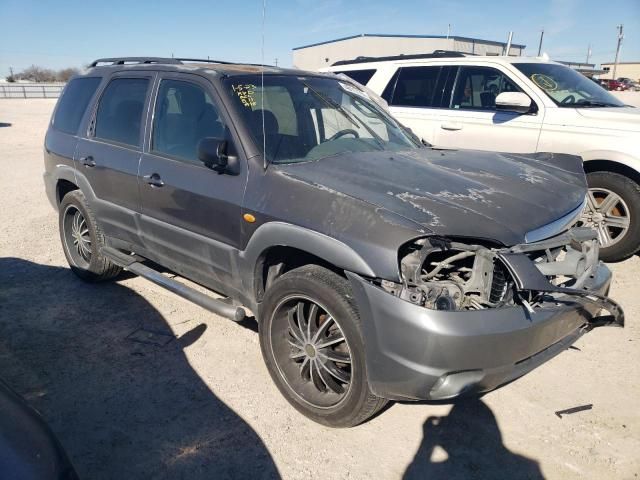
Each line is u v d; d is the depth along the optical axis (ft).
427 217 8.25
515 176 10.66
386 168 10.29
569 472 8.51
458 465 8.71
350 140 11.94
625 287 15.37
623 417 9.78
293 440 9.29
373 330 8.13
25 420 6.33
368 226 8.24
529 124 19.04
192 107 11.90
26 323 13.55
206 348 12.30
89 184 14.58
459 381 7.93
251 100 11.32
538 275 8.04
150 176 12.30
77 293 15.38
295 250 9.92
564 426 9.57
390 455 8.93
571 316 8.93
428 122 22.17
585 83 20.57
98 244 15.01
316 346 9.47
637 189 16.39
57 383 10.98
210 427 9.62
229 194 10.42
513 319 7.95
